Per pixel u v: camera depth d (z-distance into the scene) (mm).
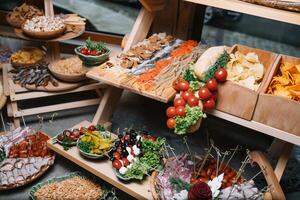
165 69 2068
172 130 2793
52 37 2771
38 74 2582
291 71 1846
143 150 2014
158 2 2340
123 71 2092
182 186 1791
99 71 2082
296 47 4613
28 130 2443
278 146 2455
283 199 1770
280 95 1693
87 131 2189
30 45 3732
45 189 2078
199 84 1792
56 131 2666
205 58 1826
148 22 2426
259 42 4633
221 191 1759
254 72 1841
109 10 4566
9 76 2648
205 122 2947
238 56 1935
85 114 2902
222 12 5203
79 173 2244
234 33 4816
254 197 1740
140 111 2994
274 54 1931
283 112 1621
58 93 2562
